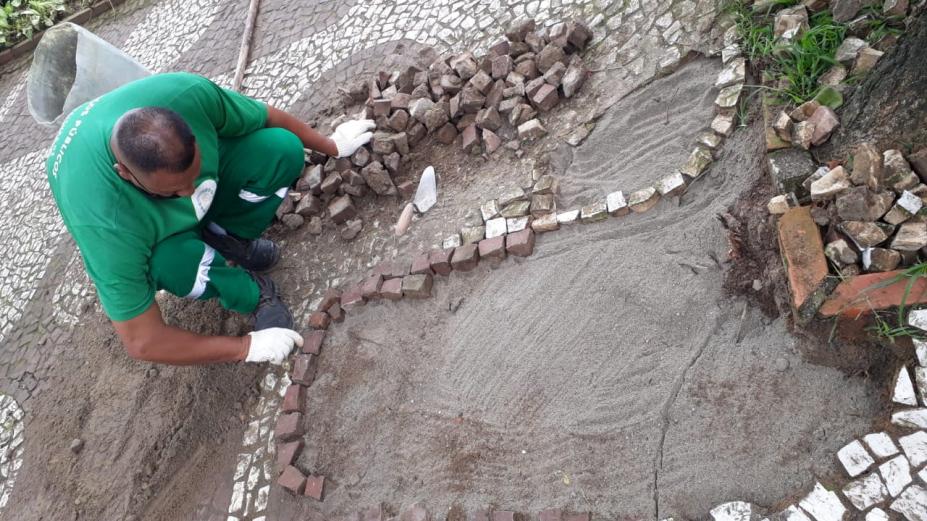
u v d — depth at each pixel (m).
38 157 5.27
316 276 3.13
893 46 1.92
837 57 2.25
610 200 2.49
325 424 2.67
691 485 1.91
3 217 4.95
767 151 2.21
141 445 3.01
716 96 2.56
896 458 1.67
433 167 3.17
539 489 2.12
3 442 3.51
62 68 2.98
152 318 2.36
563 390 2.25
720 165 2.40
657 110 2.69
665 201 2.43
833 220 1.95
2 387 3.77
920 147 1.90
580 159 2.76
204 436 2.90
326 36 4.31
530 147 2.94
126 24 6.01
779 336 1.98
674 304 2.20
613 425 2.11
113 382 3.32
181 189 2.14
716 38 2.66
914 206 1.82
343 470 2.53
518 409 2.29
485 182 2.96
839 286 1.84
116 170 2.09
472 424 2.35
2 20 6.52
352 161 3.28
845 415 1.81
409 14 3.99
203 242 2.70
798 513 1.72
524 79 3.06
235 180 2.81
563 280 2.46
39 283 4.21
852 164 1.97
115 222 2.12
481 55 3.39
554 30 3.05
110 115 2.16
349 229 3.15
